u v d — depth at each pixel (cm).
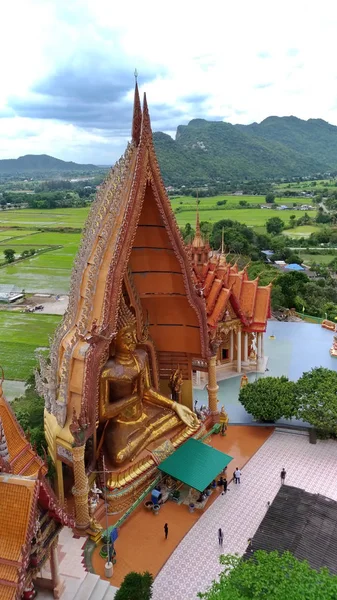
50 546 2053
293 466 3459
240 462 3512
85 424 2684
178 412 3522
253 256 11706
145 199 3138
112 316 2809
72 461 2758
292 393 3869
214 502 3105
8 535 1792
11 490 1831
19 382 5444
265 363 5238
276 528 2722
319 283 9044
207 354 3650
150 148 2930
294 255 12631
